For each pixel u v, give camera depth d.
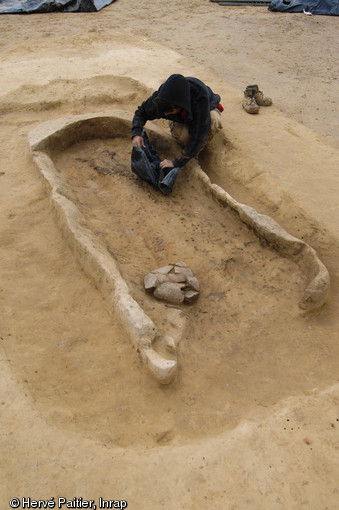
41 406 1.93
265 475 1.72
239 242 3.08
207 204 3.42
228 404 2.11
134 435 1.92
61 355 2.22
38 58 5.92
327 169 3.69
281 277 2.80
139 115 3.51
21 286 2.57
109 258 2.66
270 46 6.95
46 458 1.72
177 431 1.97
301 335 2.49
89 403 2.03
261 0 9.92
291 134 4.20
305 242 2.98
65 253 2.81
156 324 2.38
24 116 4.56
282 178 3.57
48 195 3.22
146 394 2.09
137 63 5.85
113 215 3.30
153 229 3.18
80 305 2.49
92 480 1.67
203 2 9.98
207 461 1.75
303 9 9.00
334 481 1.72
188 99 3.07
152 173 3.49
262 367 2.32
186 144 3.53
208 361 2.31
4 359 2.08
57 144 3.85
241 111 4.59
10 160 3.74
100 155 3.94
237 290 2.74
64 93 4.90
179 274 2.69
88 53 6.18
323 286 2.54
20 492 1.63
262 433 1.87
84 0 8.77
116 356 2.22
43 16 8.55
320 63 6.26
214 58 6.35
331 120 4.62
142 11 9.16
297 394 2.18
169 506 1.61
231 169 3.83
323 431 1.90
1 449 1.74
